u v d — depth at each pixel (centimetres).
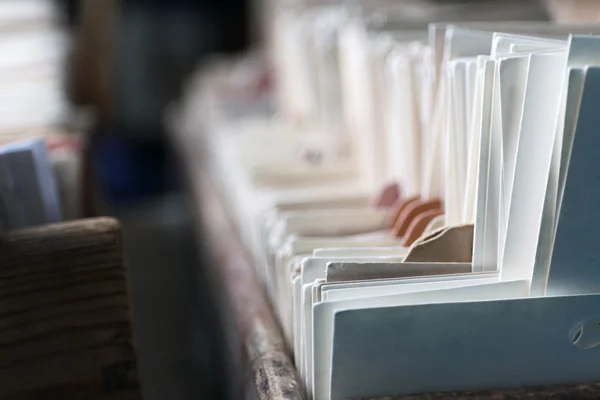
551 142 49
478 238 54
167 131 270
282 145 122
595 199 48
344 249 62
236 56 297
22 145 65
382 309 47
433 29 69
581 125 45
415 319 48
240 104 176
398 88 81
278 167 105
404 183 82
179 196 257
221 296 102
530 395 50
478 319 49
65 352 55
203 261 140
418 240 57
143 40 296
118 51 293
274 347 63
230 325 89
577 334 50
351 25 106
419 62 76
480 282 52
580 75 45
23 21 129
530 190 50
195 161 176
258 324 70
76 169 87
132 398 56
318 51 120
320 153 112
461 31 63
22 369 54
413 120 78
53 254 55
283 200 88
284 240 75
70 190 86
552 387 50
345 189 96
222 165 137
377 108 91
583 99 45
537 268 50
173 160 266
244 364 71
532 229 51
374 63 90
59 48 128
